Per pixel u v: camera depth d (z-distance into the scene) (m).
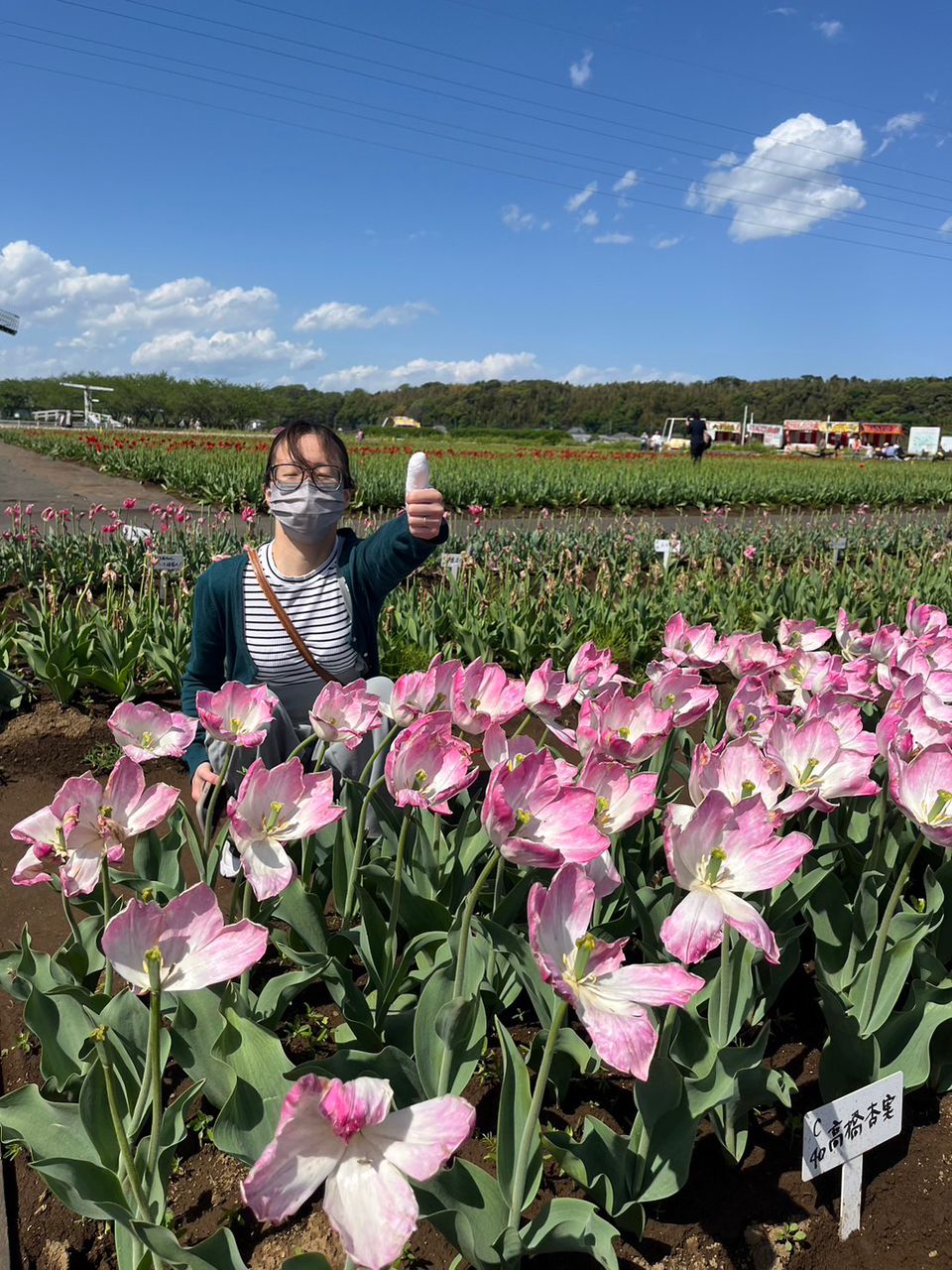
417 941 1.27
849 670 1.71
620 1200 1.06
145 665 3.17
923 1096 1.34
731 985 1.21
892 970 1.26
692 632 1.73
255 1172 0.57
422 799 1.04
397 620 3.47
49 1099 1.11
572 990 0.73
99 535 4.84
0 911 1.77
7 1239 1.07
